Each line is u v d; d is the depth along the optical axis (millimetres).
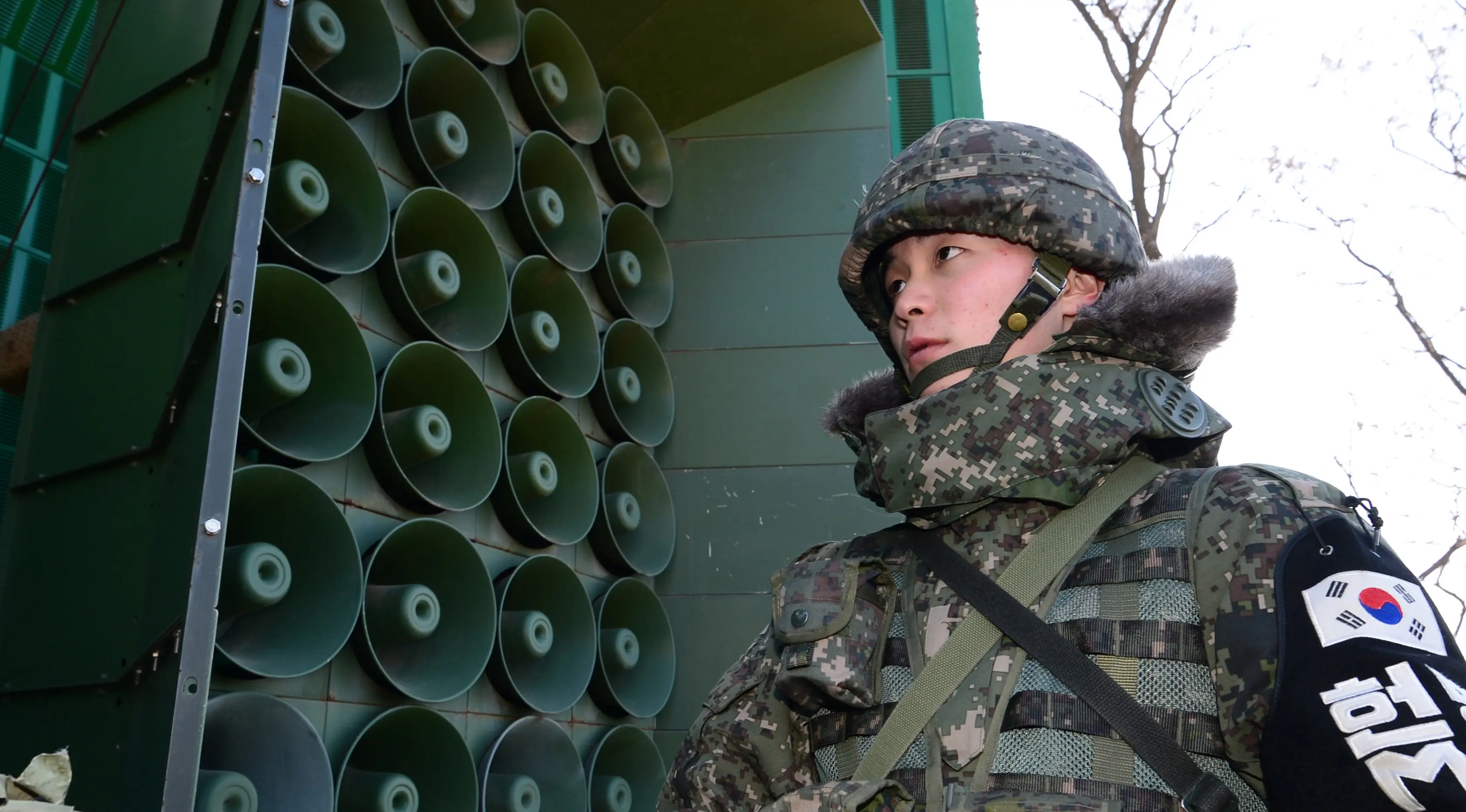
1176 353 1623
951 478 1581
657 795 5512
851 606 1584
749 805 1691
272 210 3984
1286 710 1224
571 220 5797
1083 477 1534
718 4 6246
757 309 6480
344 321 4012
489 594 4457
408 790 3932
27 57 7172
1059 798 1262
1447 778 1117
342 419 4008
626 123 6586
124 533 3512
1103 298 1643
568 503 5285
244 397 3795
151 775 2781
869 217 1836
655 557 5852
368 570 3801
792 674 1547
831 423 2000
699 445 6273
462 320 4836
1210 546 1378
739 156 6762
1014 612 1453
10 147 7000
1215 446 1682
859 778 1441
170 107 4176
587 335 5594
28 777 1849
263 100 3232
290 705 3635
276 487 3730
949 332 1741
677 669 5914
